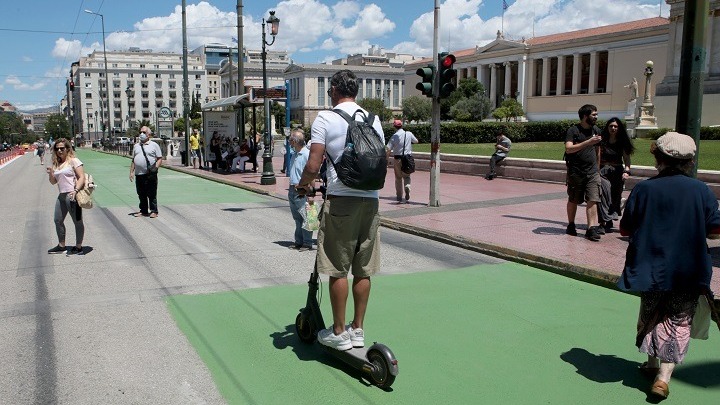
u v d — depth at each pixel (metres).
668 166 3.78
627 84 70.44
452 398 3.76
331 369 4.18
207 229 10.32
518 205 12.67
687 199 3.63
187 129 28.48
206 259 7.78
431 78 11.95
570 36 80.00
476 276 6.99
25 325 5.07
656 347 3.73
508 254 7.95
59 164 7.98
